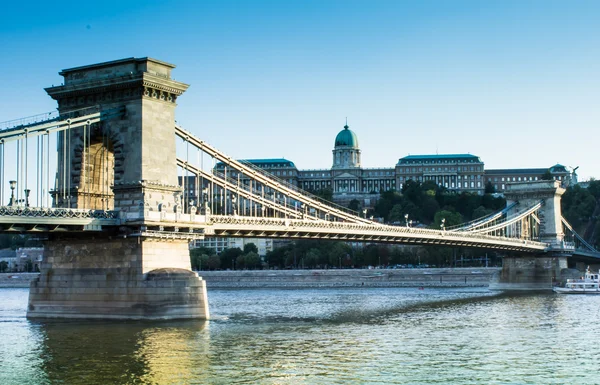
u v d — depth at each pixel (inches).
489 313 3929.6
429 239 5093.5
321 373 2087.8
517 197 7135.8
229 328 2945.4
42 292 3129.9
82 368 2114.9
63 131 3152.1
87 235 3002.0
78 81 3110.2
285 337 2755.9
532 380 2044.8
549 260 6786.4
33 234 3144.7
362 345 2588.6
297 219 4018.2
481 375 2095.2
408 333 2947.8
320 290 7283.5
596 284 6190.9
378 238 4645.7
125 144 3021.7
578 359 2348.7
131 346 2434.8
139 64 3051.2
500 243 5944.9
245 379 2000.5
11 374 2048.5
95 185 3166.8
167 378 2001.7
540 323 3361.2
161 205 2999.5
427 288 7475.4
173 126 3127.5
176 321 2952.8
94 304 3026.6
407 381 2006.6
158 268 3024.1
